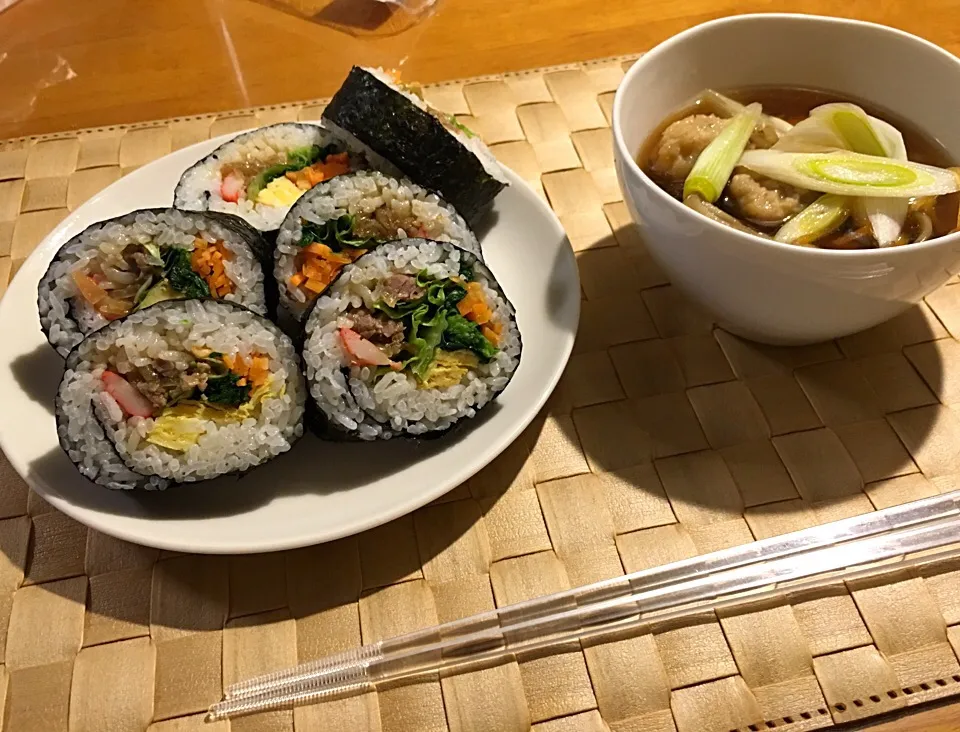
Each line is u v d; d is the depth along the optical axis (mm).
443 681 198
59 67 378
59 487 217
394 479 227
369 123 289
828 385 252
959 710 192
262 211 296
